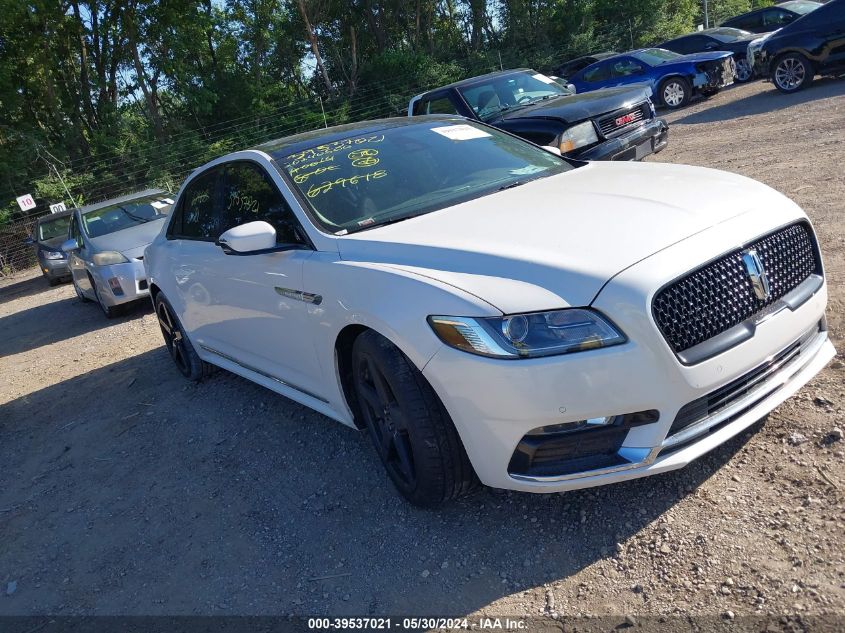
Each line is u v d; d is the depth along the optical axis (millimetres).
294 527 3340
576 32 30875
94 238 9133
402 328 2779
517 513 3027
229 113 28391
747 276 2688
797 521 2592
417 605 2656
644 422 2537
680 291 2541
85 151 25969
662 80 15477
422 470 2920
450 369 2650
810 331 3023
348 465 3758
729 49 16828
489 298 2592
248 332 4164
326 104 26375
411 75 27734
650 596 2445
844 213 5406
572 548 2754
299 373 3807
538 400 2508
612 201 3070
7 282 18328
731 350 2584
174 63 26625
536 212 3102
